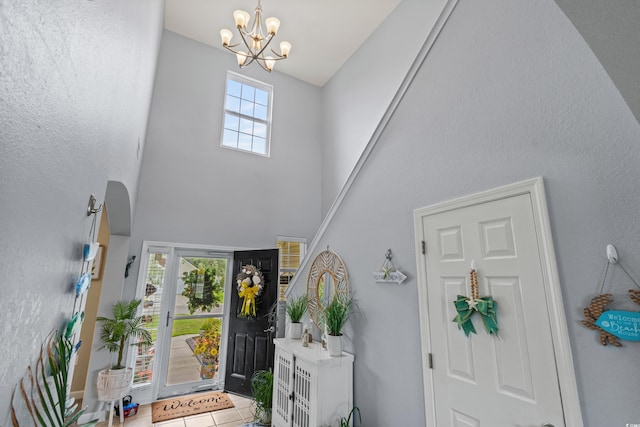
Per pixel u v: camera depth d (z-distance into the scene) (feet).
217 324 15.48
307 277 11.08
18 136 2.03
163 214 14.69
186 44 17.07
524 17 5.61
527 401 4.86
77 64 3.10
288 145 19.26
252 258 15.34
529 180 5.20
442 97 6.93
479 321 5.65
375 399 7.64
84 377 13.34
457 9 6.81
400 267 7.44
